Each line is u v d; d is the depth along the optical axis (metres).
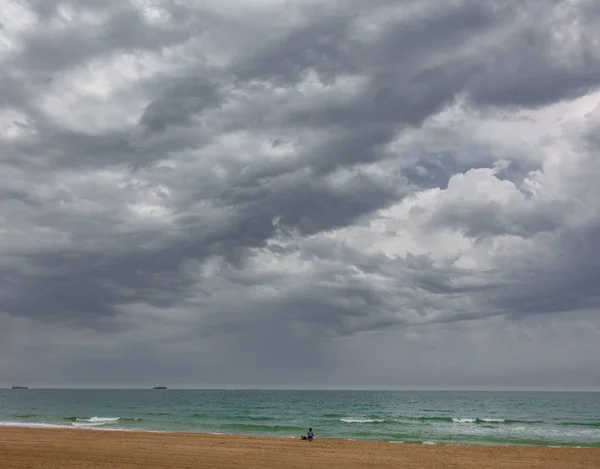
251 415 70.81
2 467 19.38
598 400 154.50
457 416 75.00
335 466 21.61
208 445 28.02
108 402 123.31
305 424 53.12
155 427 45.81
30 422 50.94
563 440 37.72
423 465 22.53
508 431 46.00
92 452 23.92
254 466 20.86
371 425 52.47
